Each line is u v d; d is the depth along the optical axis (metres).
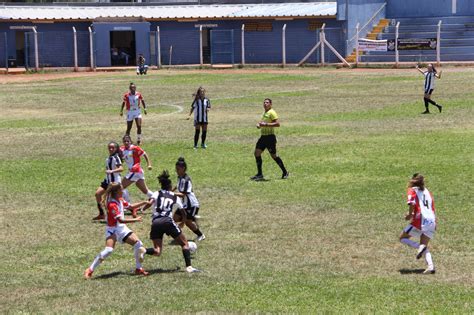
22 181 38.06
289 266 23.88
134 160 31.88
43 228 29.33
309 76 91.81
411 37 112.12
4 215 31.48
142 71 100.44
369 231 27.62
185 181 26.67
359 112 60.31
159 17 115.69
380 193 33.44
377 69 100.31
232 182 36.56
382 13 116.81
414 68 100.19
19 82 92.56
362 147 44.66
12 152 46.28
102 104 70.94
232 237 27.36
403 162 39.91
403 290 21.39
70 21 113.31
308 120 56.75
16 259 25.39
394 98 68.19
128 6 120.38
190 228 26.86
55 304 20.91
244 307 20.33
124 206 30.34
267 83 85.31
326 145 45.75
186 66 112.12
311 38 112.50
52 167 41.41
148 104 70.19
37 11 114.31
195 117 45.94
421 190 23.03
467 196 32.47
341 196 33.12
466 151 42.38
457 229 27.56
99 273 23.75
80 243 27.19
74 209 32.28
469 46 105.88
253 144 47.16
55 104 71.50
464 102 63.62
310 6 116.00
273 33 114.25
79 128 55.84
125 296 21.38
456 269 23.23
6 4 114.12
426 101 58.25
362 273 23.03
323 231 27.77
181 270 23.77
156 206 23.55
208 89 80.75
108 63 113.94
